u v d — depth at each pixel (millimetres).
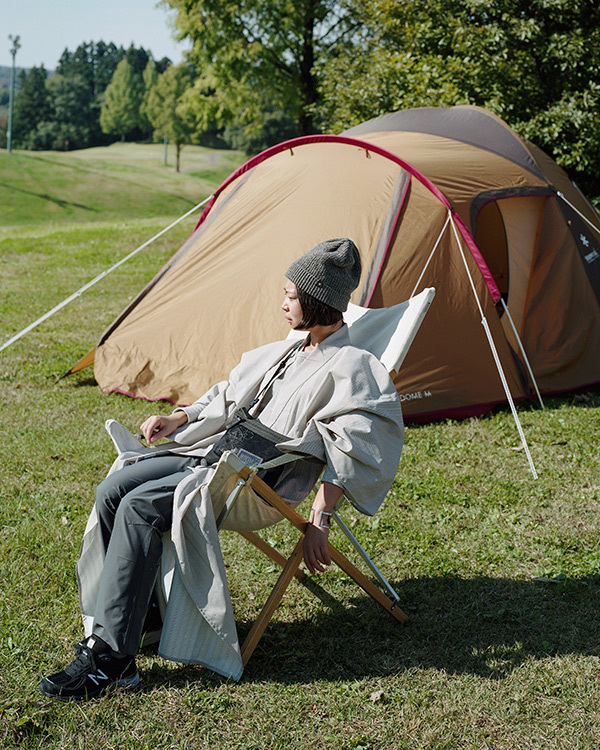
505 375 5703
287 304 2801
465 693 2518
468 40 10914
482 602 3096
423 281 5523
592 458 4723
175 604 2494
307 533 2590
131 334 6258
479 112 7008
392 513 3930
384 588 3180
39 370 6566
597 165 11109
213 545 2486
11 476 4328
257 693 2510
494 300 5590
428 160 6000
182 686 2541
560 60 10930
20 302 9789
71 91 101500
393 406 2689
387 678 2602
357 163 5953
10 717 2354
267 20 21016
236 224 6367
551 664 2676
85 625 2742
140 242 15867
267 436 2709
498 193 5996
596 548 3561
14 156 60719
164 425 2961
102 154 80625
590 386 6379
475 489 4258
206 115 23500
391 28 12742
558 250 6344
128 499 2547
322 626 2922
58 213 46562
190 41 22328
